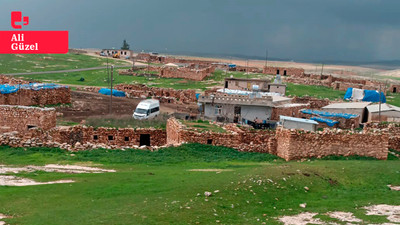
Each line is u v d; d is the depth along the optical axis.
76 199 21.33
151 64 177.88
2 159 31.53
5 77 84.88
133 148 38.16
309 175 27.20
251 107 66.12
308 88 115.81
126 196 22.19
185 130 40.56
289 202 22.92
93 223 17.73
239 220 19.45
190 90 92.69
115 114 66.62
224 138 40.34
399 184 27.64
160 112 69.12
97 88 93.75
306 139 37.72
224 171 29.17
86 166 30.84
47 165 30.34
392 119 68.56
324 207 22.31
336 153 38.53
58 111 65.50
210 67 144.12
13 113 44.19
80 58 174.38
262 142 41.75
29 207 19.66
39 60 153.12
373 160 37.88
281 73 148.88
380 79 171.00
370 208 22.42
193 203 21.17
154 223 18.14
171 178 26.39
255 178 25.50
